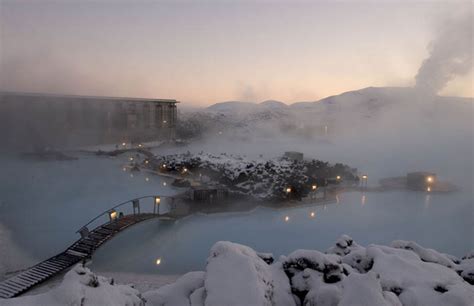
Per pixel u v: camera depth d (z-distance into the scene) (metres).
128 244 21.73
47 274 16.70
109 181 39.00
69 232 23.70
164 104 75.62
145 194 34.19
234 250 7.59
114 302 5.83
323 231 25.34
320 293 7.53
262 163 37.78
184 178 39.59
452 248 22.45
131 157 53.66
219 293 6.75
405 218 28.80
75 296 5.30
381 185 41.66
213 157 44.19
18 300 5.15
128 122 69.75
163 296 7.92
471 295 6.83
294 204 32.16
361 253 9.64
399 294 7.38
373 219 28.47
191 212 28.53
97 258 19.45
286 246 22.33
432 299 6.97
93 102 65.69
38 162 47.97
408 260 8.47
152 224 25.77
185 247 21.58
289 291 8.07
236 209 29.91
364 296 5.90
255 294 6.69
